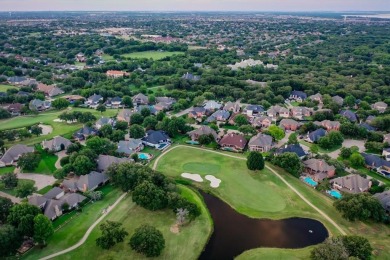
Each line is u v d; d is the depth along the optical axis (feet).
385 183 465.47
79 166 448.24
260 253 331.36
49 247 326.85
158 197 380.99
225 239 351.05
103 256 316.81
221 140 579.48
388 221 374.02
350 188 432.66
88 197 406.21
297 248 340.18
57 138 551.59
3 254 302.66
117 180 425.28
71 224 361.92
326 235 359.87
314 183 455.63
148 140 577.43
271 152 545.85
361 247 307.78
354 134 617.21
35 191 419.74
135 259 313.94
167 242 338.13
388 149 540.11
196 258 321.93
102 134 597.11
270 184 453.17
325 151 568.00
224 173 482.28
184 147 570.05
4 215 348.79
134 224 363.35
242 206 407.85
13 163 498.69
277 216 389.60
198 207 387.55
